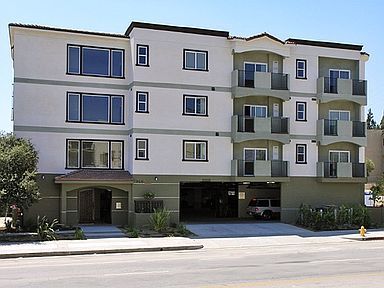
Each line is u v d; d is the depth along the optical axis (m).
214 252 21.45
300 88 35.00
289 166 34.31
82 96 31.00
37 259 18.84
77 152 30.81
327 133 35.00
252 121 33.09
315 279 13.43
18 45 29.78
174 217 31.48
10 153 24.98
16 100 29.61
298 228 31.34
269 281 13.09
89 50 31.25
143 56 31.31
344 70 36.44
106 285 12.51
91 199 31.52
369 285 12.41
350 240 26.75
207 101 32.66
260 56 34.34
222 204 38.75
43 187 29.80
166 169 31.48
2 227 29.09
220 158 32.81
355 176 35.41
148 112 31.27
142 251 21.88
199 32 32.59
